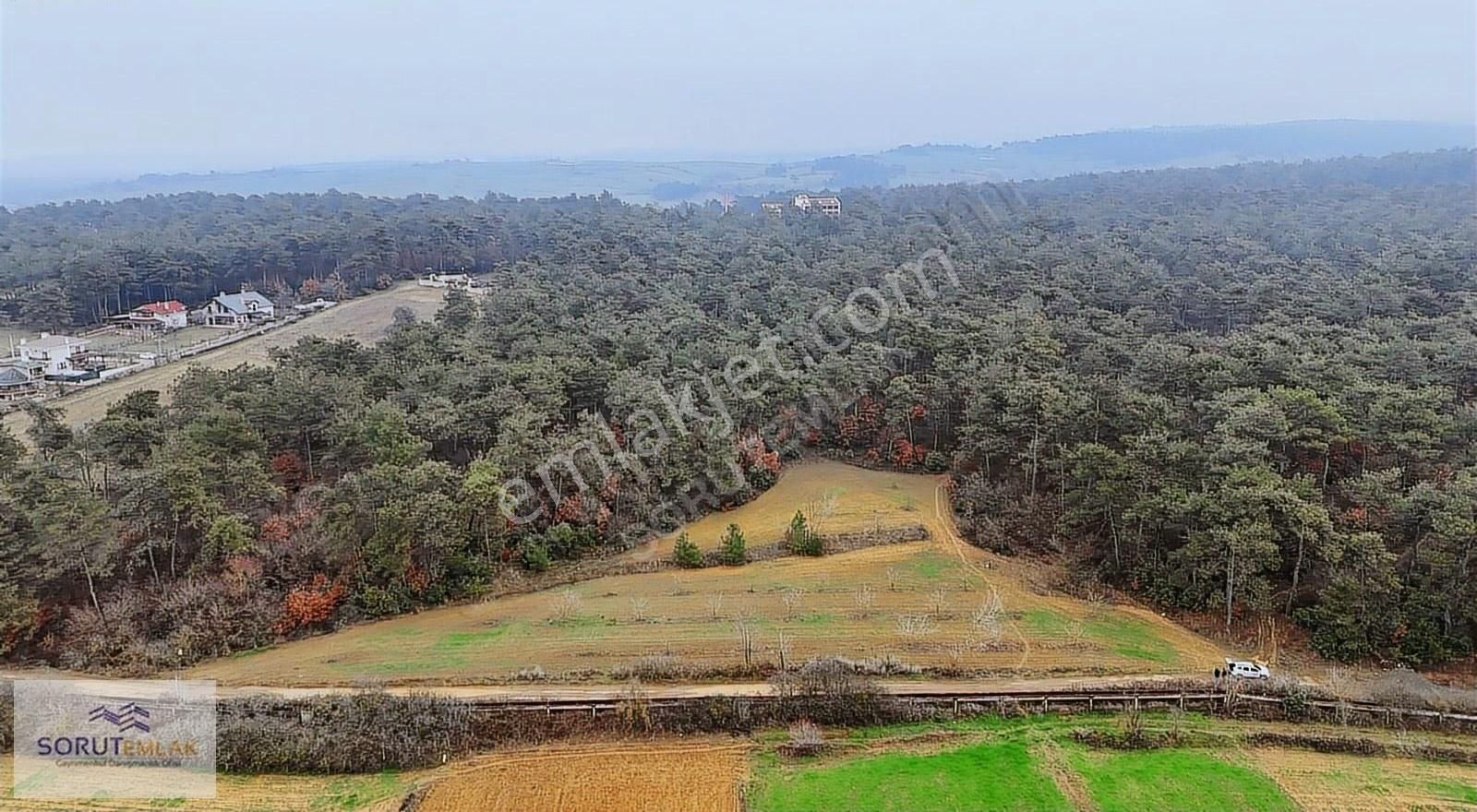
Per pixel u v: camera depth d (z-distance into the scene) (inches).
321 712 1349.7
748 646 1521.9
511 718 1368.1
